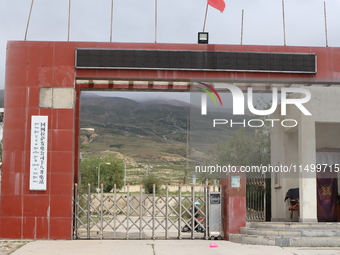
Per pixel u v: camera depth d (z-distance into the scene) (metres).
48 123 14.69
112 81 16.77
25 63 14.91
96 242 13.70
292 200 17.47
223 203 15.03
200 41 15.41
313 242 12.69
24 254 11.29
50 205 14.44
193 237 14.82
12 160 14.55
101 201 14.94
